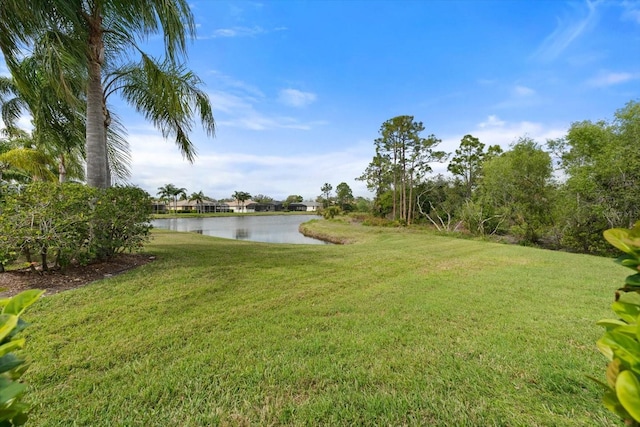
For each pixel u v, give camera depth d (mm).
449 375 1942
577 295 3879
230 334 2533
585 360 2131
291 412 1590
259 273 4699
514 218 15375
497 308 3322
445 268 5754
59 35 4070
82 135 6738
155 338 2408
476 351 2271
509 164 15086
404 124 24062
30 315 2742
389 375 1939
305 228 23844
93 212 4055
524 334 2602
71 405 1608
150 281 3887
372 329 2697
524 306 3402
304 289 3957
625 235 828
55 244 3691
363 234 18000
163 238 9914
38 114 5789
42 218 3654
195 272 4398
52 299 3111
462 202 21422
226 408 1617
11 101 9102
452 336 2555
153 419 1525
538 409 1610
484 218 16875
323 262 5941
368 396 1723
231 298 3479
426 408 1623
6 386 645
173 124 6301
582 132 12031
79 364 2008
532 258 7152
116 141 6598
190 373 1934
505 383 1854
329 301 3504
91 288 3498
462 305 3418
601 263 6480
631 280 807
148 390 1745
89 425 1473
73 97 4320
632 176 10648
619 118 11180
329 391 1775
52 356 2094
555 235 13352
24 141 11891
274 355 2191
